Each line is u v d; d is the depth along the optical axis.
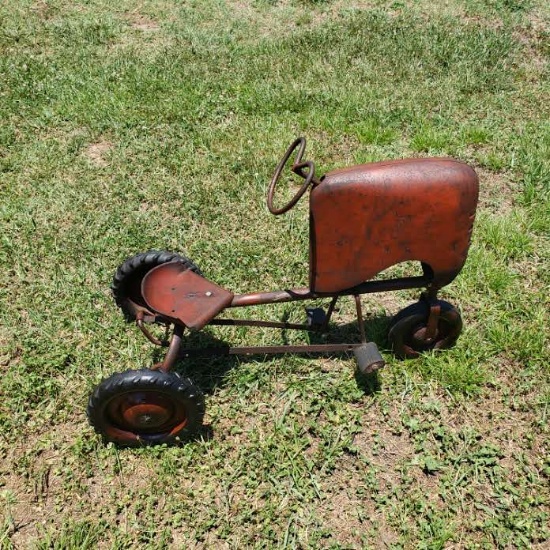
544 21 3.26
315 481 1.32
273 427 1.43
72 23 3.31
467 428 1.42
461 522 1.26
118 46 3.11
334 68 2.85
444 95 2.64
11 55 2.99
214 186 2.15
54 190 2.13
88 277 1.80
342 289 1.36
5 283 1.79
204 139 2.37
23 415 1.44
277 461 1.36
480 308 1.70
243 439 1.41
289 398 1.48
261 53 3.00
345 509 1.29
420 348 1.56
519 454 1.37
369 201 1.23
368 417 1.45
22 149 2.35
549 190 2.10
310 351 1.47
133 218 2.01
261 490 1.32
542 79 2.79
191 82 2.75
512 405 1.47
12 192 2.13
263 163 2.24
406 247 1.30
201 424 1.37
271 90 2.68
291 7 3.51
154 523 1.26
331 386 1.50
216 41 3.12
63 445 1.39
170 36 3.21
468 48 2.95
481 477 1.33
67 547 1.22
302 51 2.99
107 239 1.92
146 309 1.62
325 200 1.23
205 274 1.80
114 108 2.56
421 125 2.46
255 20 3.37
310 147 2.33
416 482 1.33
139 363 1.55
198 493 1.31
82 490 1.31
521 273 1.83
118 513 1.29
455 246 1.32
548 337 1.62
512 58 2.91
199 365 1.55
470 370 1.52
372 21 3.26
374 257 1.31
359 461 1.36
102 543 1.24
